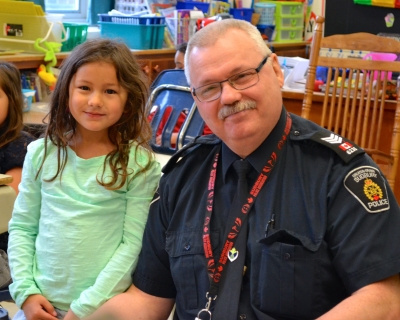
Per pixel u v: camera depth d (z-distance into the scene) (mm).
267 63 1240
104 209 1399
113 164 1422
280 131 1262
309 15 5250
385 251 1100
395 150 2543
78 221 1394
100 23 3826
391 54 2891
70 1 4055
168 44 4047
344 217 1132
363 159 1197
